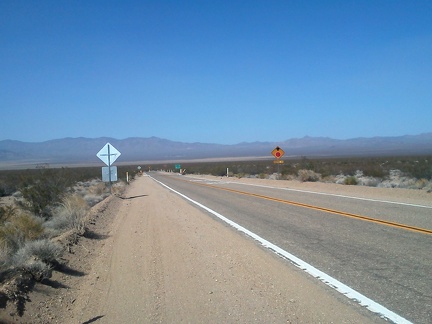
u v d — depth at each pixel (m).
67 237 11.80
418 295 6.93
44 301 7.08
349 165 65.12
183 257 10.33
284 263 9.25
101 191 32.78
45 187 19.59
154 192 34.88
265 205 20.52
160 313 6.65
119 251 11.37
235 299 7.09
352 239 11.52
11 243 10.20
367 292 7.16
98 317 6.61
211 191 32.16
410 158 88.56
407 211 16.34
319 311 6.38
